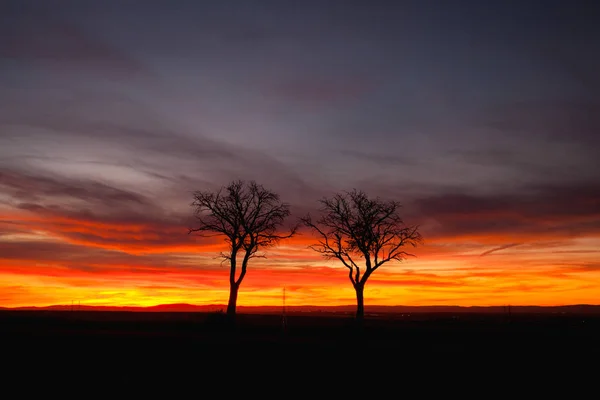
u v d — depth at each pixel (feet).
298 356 126.31
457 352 136.87
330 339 170.60
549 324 312.71
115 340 147.02
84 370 104.94
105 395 86.94
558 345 161.17
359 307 208.74
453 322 336.08
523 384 97.50
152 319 271.90
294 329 212.64
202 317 301.22
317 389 93.15
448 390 92.53
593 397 88.17
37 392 87.56
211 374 104.53
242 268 214.69
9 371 102.73
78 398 84.53
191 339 154.71
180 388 92.84
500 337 192.03
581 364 118.83
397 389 93.45
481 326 276.00
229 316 208.13
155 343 142.41
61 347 131.95
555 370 110.83
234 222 214.07
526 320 404.57
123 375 101.09
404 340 175.52
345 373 106.93
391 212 211.82
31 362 111.75
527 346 156.35
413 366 114.83
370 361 120.67
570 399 86.94
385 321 327.47
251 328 213.05
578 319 449.06
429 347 150.00
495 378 102.73
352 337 182.50
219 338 162.20
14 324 217.97
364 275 211.00
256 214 215.31
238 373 105.91
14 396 84.74
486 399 86.79
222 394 89.10
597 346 159.12
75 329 189.26
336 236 213.25
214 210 213.25
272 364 115.75
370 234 209.46
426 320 375.04
